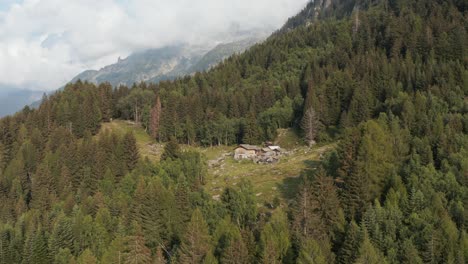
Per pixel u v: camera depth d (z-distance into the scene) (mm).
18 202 102188
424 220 56562
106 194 98500
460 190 62156
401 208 61531
